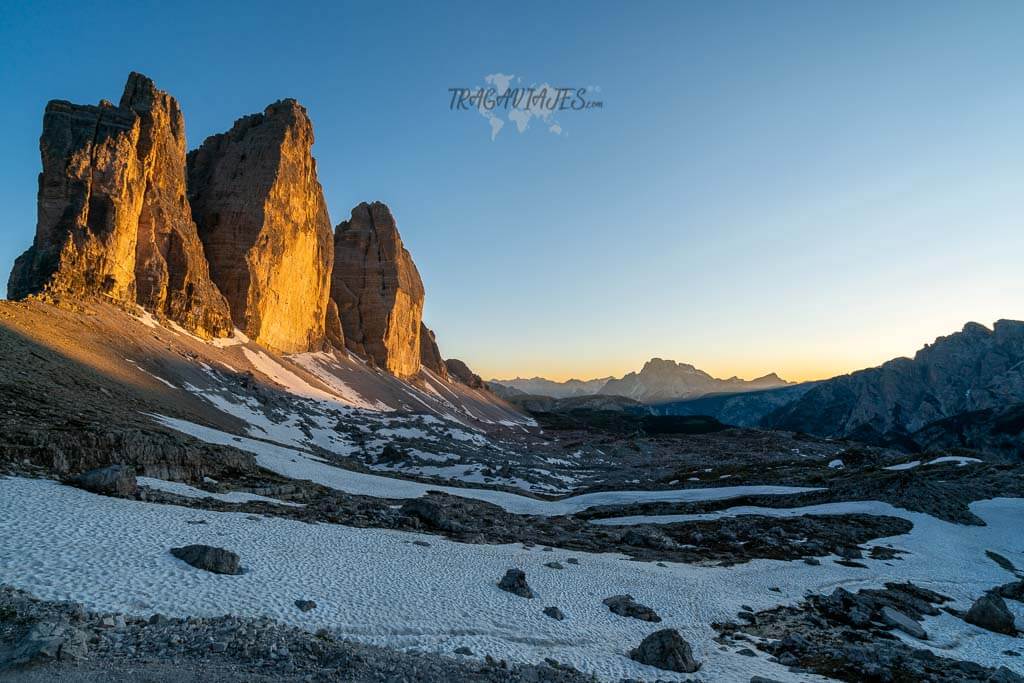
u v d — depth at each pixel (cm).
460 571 3591
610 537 5781
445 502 6525
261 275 15825
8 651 1730
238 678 1738
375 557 3559
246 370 12912
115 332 9688
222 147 17300
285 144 17012
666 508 7675
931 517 6775
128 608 2189
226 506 4278
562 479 11531
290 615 2414
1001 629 3956
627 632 3062
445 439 12556
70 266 9719
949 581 5044
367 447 10869
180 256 13088
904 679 2755
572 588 3675
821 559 5388
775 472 10812
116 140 10900
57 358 7056
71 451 4359
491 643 2558
